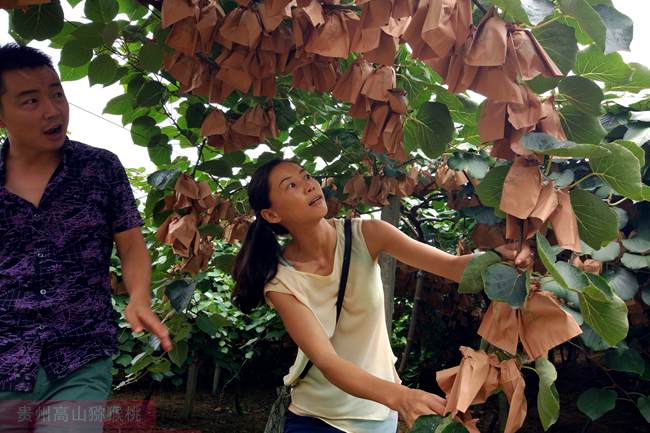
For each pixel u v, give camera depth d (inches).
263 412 207.2
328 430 76.7
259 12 68.6
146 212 101.7
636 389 146.1
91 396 64.4
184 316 101.4
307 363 77.0
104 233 69.3
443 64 56.4
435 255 73.9
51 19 73.5
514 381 52.2
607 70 60.4
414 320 153.6
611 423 166.4
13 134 65.6
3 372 61.7
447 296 179.5
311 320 70.5
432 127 78.6
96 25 76.7
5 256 64.7
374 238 76.4
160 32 79.0
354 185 108.0
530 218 51.6
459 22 52.2
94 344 65.8
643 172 94.4
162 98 96.6
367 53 62.7
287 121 102.0
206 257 95.1
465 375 51.7
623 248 101.1
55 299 64.2
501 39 49.9
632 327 121.2
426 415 53.5
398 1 54.4
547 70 51.9
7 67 63.4
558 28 53.0
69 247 66.0
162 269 109.7
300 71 74.2
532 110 53.1
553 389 52.3
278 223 76.7
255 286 75.5
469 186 118.5
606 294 50.9
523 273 51.4
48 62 66.2
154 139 101.9
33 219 65.2
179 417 197.0
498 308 53.1
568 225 51.1
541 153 50.1
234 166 108.0
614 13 53.2
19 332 63.0
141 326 66.0
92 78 85.2
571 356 174.4
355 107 73.4
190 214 90.1
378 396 58.4
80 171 68.2
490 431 155.6
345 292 75.1
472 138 106.7
